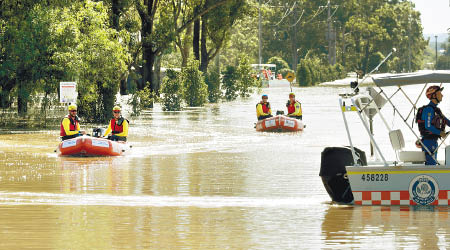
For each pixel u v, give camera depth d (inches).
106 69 1982.0
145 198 773.3
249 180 911.7
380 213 671.1
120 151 1224.8
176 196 787.4
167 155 1224.8
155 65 3366.1
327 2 7829.7
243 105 3196.4
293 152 1267.2
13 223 635.5
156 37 2876.5
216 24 3535.9
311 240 565.9
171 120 2172.7
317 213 681.0
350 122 1987.0
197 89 3112.7
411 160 707.4
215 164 1092.5
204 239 571.2
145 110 2805.1
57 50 1857.8
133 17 2812.5
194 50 3705.7
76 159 1160.2
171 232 598.5
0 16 1884.8
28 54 1813.5
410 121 1987.0
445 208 684.1
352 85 733.3
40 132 1705.2
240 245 549.3
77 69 1856.5
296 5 7741.1
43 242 559.8
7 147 1354.6
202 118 2272.4
